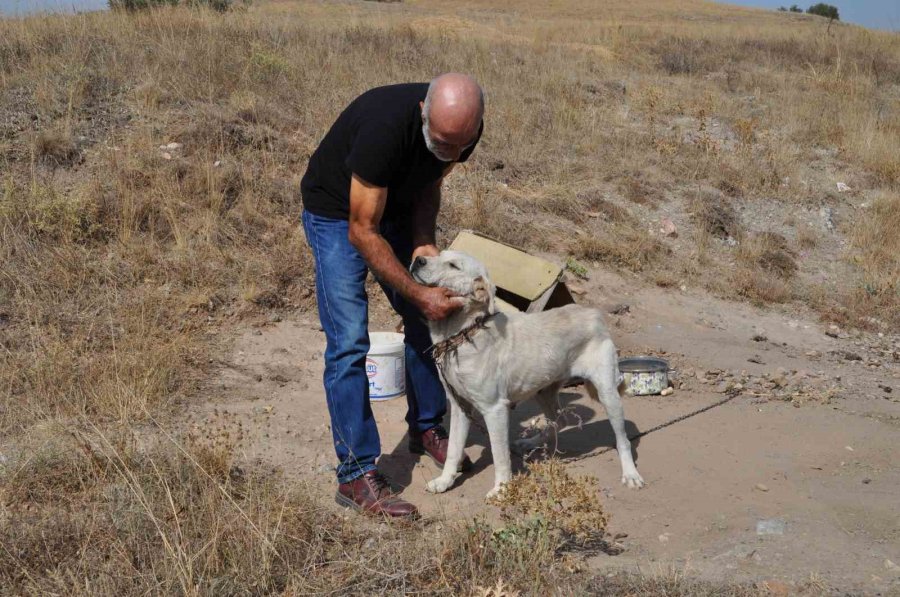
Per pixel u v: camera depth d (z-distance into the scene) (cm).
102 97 917
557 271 543
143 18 1184
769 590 356
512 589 347
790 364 732
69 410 496
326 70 1120
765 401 636
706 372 688
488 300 429
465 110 386
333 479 464
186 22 1189
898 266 969
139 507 380
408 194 449
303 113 979
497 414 446
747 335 804
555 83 1299
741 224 1010
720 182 1070
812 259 980
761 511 446
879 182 1162
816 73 1662
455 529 394
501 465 450
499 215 881
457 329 438
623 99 1334
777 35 2256
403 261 472
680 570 378
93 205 721
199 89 970
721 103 1381
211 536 363
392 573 363
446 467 465
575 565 372
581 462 511
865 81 1647
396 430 542
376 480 430
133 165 787
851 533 422
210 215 755
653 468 504
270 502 400
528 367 460
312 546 379
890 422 601
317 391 582
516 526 383
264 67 1051
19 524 378
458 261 429
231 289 693
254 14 1467
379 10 2803
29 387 516
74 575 343
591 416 593
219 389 565
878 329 859
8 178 744
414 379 489
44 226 687
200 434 486
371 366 577
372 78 1119
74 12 1184
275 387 580
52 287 645
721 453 531
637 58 1681
